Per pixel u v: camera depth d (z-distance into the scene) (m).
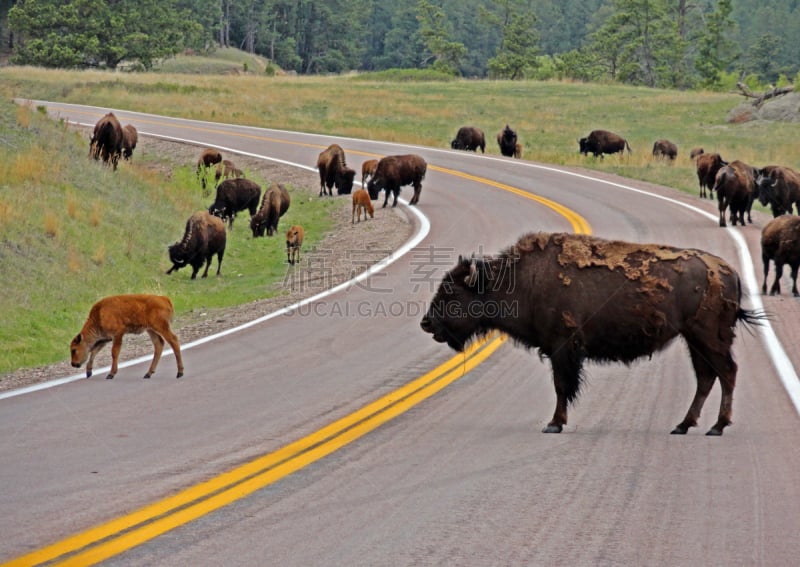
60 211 82.94
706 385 34.09
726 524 24.47
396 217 101.56
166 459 30.73
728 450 31.70
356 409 37.56
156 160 150.38
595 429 34.78
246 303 67.19
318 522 24.75
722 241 81.50
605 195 114.19
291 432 34.12
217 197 99.19
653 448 32.03
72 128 145.88
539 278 35.53
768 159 154.88
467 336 37.38
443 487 27.73
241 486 27.81
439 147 171.88
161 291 73.12
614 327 34.69
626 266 34.66
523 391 40.78
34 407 38.84
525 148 184.75
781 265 62.75
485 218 97.19
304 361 47.06
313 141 171.88
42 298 65.31
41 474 29.12
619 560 22.12
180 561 22.03
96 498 26.70
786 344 49.38
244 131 184.62
